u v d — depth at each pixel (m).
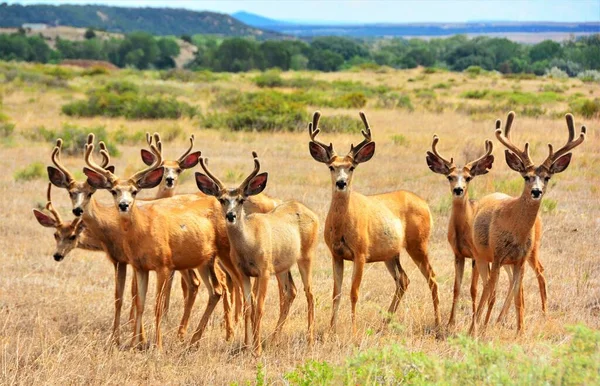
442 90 143.12
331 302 25.95
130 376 20.23
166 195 27.92
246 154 58.09
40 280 28.59
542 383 15.08
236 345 22.75
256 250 22.12
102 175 22.78
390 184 46.59
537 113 86.00
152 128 70.06
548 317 24.47
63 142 57.75
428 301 26.19
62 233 25.53
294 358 21.47
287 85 150.88
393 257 24.84
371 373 16.78
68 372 19.53
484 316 25.27
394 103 100.81
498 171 49.69
